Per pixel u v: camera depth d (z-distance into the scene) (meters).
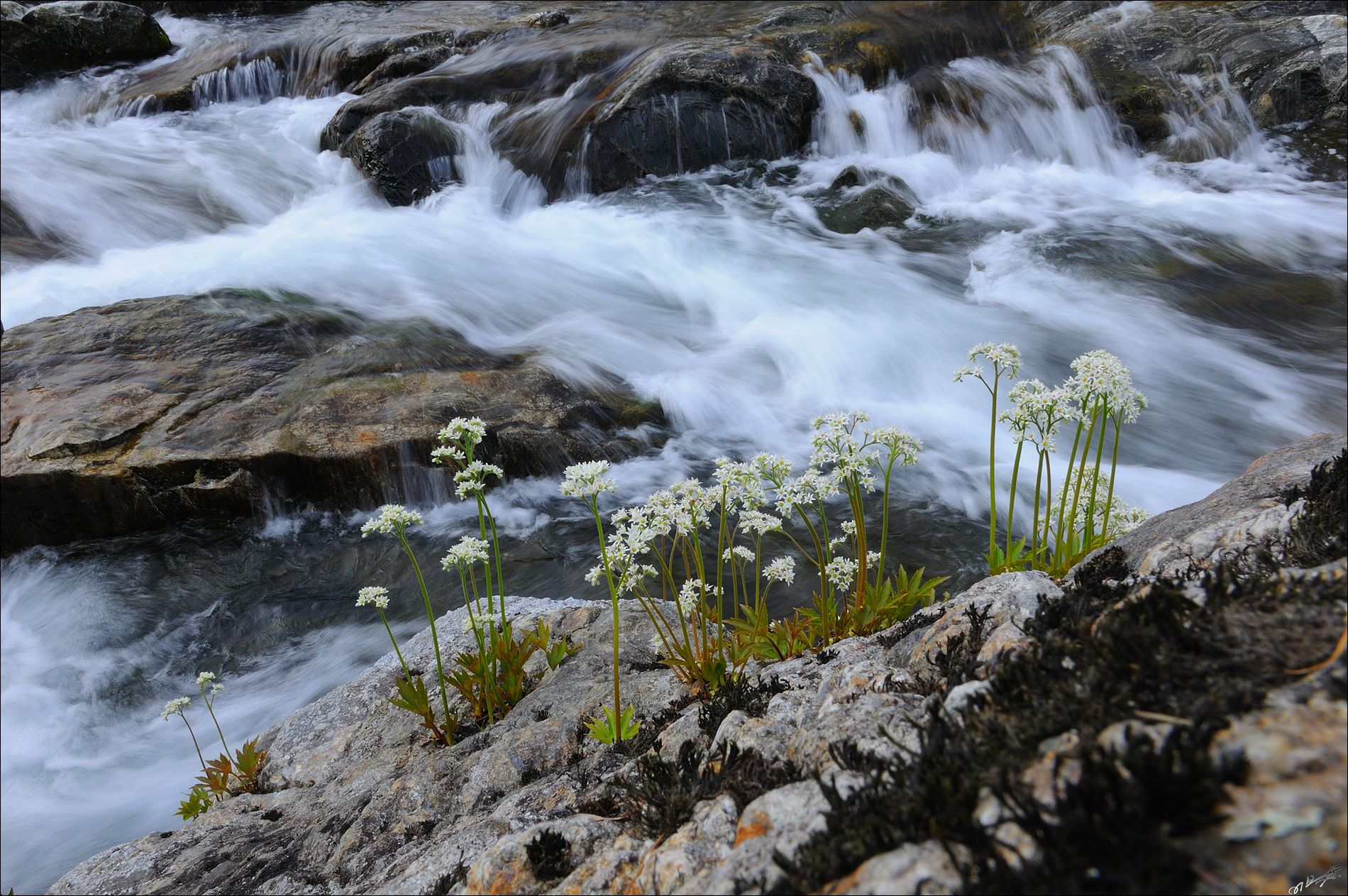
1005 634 2.60
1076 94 17.56
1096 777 1.51
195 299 11.29
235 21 26.25
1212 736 1.52
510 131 17.09
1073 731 1.72
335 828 3.58
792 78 17.05
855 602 4.16
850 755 2.19
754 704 3.14
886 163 16.58
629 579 3.66
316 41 22.11
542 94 18.00
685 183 16.59
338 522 8.59
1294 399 9.99
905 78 18.39
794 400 10.41
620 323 12.02
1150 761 1.45
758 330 11.91
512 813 3.10
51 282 13.08
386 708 4.85
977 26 20.02
